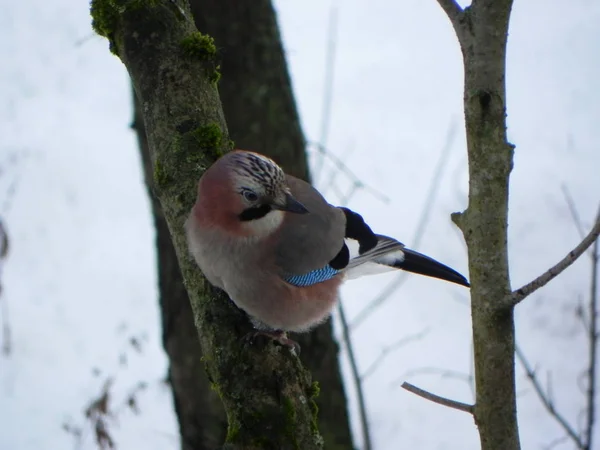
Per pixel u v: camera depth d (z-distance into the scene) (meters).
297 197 7.24
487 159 4.59
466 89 4.60
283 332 7.30
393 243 8.10
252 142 9.68
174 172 6.42
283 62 10.01
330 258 7.31
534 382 8.14
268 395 5.31
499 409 4.77
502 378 4.74
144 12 6.72
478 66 4.52
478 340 4.77
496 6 4.45
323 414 9.63
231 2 9.68
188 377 9.41
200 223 6.23
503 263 4.68
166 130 6.49
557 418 8.06
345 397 9.91
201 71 6.64
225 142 6.64
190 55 6.62
